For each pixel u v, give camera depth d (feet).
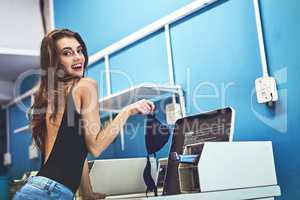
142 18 7.32
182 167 4.21
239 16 5.44
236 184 4.19
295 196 4.71
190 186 4.12
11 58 9.55
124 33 7.78
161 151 6.05
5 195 7.88
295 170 4.72
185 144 5.11
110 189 5.54
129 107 4.54
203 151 4.04
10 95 12.53
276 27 4.97
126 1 7.75
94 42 8.70
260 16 5.16
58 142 4.11
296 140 4.72
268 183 4.47
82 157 4.15
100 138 4.17
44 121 4.47
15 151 12.59
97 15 8.63
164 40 6.70
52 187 3.96
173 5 6.64
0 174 13.24
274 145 4.94
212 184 4.02
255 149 4.46
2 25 9.95
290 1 4.83
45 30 10.34
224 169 4.14
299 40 4.72
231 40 5.55
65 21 9.80
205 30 5.97
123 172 5.68
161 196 3.83
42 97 4.50
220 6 5.74
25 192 4.05
